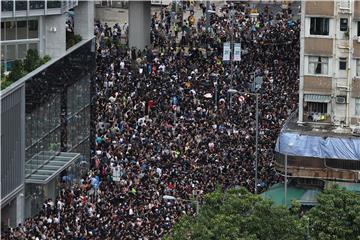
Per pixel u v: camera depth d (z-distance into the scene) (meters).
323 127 152.00
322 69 152.38
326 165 148.50
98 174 146.12
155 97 166.12
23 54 145.00
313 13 151.50
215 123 158.62
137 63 182.38
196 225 111.69
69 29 159.00
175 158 148.38
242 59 186.88
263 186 146.12
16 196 137.25
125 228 130.88
